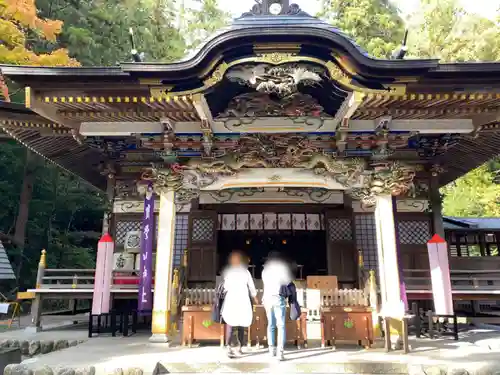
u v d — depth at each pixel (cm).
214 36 724
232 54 746
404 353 689
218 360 630
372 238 1220
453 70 734
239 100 885
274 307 654
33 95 770
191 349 735
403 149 1159
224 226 1356
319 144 931
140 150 1168
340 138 880
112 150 1120
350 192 918
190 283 1195
